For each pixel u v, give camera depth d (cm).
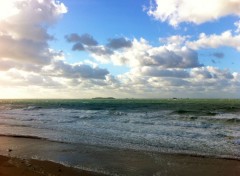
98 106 6384
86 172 1103
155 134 1941
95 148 1556
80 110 4816
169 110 4359
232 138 1738
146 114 3575
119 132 2070
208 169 1128
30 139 1889
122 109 4916
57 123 2770
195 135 1869
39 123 2814
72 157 1360
